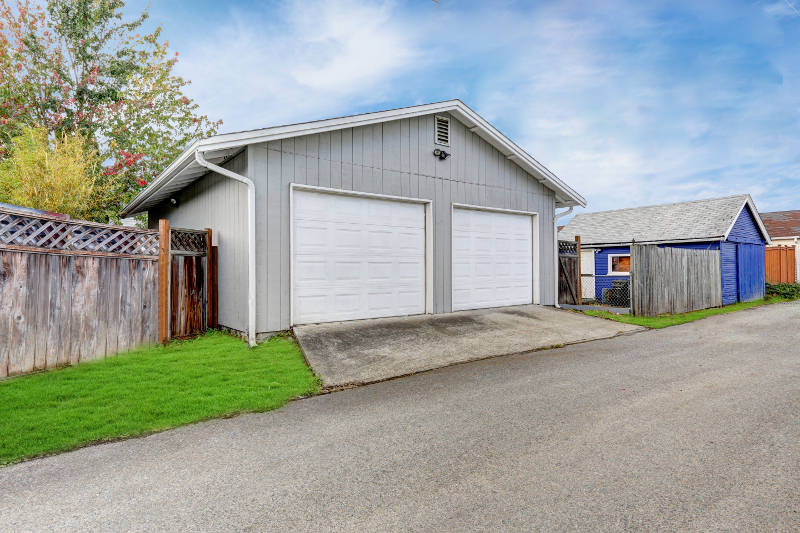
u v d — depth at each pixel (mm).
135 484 2568
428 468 2750
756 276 16906
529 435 3293
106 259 5715
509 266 10352
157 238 6398
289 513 2232
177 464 2842
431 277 8789
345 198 7801
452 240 9227
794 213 24953
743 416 3674
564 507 2266
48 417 3650
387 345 6449
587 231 18938
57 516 2219
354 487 2510
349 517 2189
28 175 8570
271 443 3191
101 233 5660
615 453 2947
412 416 3775
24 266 4852
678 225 16203
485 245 9883
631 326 9102
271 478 2635
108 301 5730
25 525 2135
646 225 17328
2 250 4645
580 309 11148
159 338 6355
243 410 3930
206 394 4340
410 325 7688
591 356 6285
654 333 8414
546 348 6957
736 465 2752
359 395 4465
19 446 3115
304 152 7238
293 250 7133
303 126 7035
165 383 4652
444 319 8359
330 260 7594
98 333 5598
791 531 2037
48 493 2465
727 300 14758
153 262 6332
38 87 13844
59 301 5184
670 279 11703
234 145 6445
